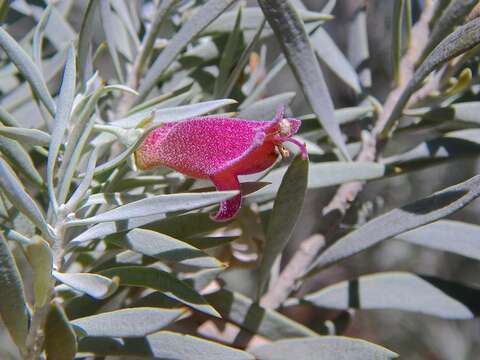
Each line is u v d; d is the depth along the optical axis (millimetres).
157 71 97
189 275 103
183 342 85
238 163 77
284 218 89
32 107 108
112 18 112
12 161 80
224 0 94
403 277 108
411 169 108
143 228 88
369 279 108
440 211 88
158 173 98
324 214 113
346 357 89
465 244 104
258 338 101
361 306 107
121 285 83
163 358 85
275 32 97
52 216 79
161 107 97
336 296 108
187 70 109
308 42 97
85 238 79
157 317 77
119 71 101
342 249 98
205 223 89
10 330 73
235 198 79
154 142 82
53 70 106
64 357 72
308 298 108
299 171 83
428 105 113
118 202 83
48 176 77
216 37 109
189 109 85
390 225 93
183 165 81
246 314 99
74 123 86
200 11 95
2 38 80
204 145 79
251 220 111
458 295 106
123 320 77
